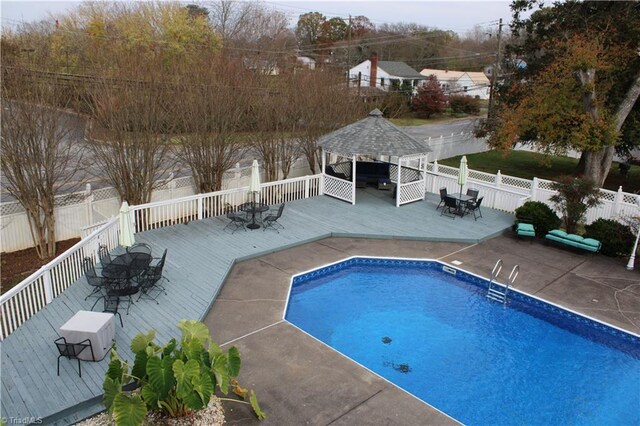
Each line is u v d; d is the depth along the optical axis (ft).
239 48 141.18
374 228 50.42
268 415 22.86
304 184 60.70
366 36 246.06
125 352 26.86
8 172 46.26
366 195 63.10
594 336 33.17
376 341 31.53
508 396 26.22
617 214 50.24
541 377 28.14
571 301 36.60
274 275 39.32
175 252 42.22
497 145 79.46
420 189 60.95
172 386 20.58
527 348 31.32
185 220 51.13
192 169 60.90
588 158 73.97
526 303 37.52
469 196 56.95
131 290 31.63
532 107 72.95
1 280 43.47
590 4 74.33
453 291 39.52
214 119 59.77
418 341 31.73
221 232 47.60
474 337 32.50
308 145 69.77
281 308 33.91
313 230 49.24
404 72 226.17
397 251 45.57
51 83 48.06
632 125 77.10
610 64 65.72
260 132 66.08
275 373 26.37
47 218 48.32
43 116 46.09
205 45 136.05
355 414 23.31
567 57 67.41
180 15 140.05
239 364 22.70
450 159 109.50
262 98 66.54
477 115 199.82
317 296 37.96
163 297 33.91
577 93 69.10
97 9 138.62
